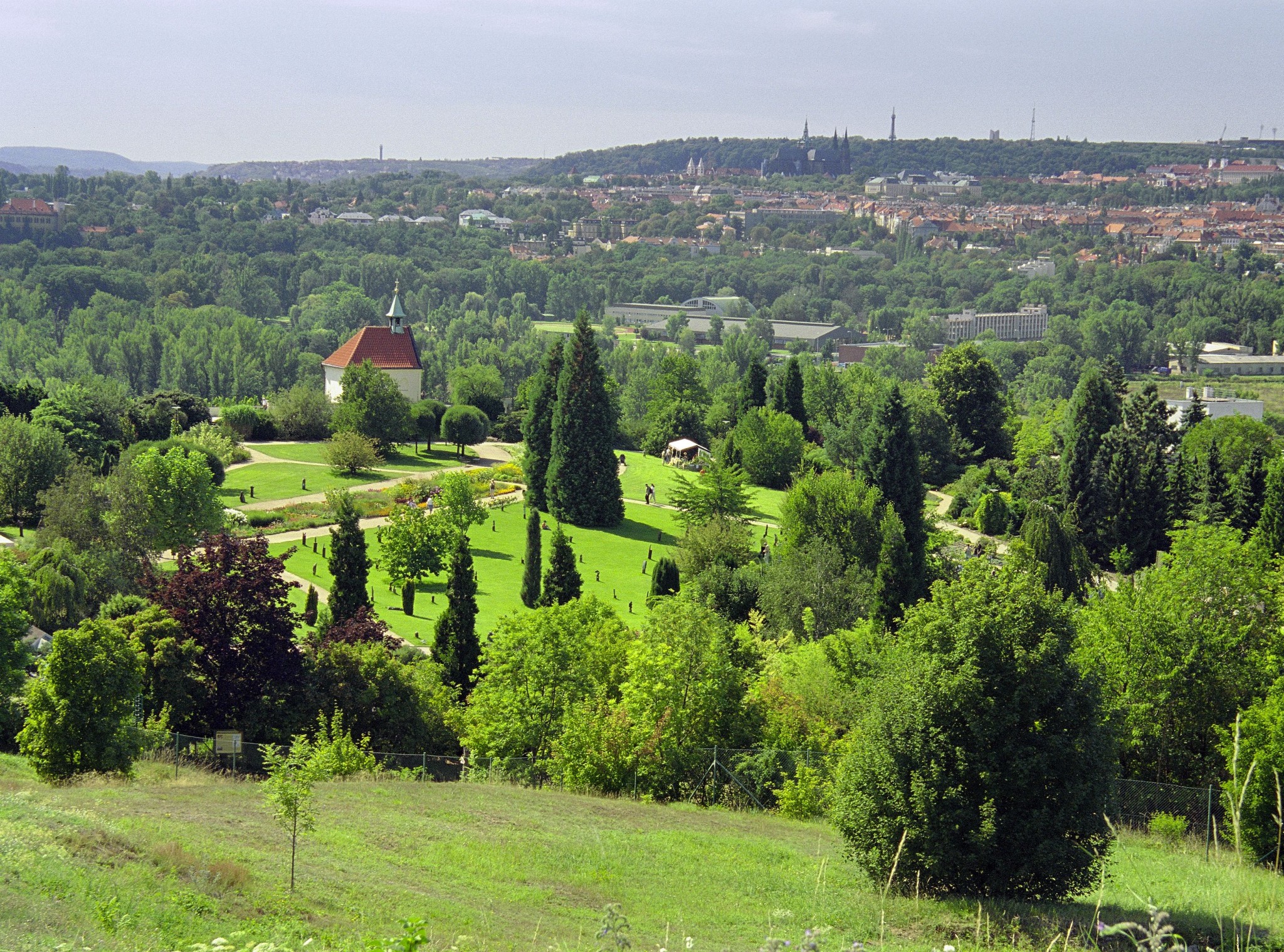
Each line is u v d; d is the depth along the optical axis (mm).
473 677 59500
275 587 48906
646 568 94125
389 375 150125
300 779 24375
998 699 28078
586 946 21734
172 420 132000
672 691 45250
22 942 16141
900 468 100188
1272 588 52312
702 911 26250
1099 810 28125
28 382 128750
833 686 51250
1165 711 45000
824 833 35875
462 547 61938
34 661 51438
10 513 93250
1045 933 24875
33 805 25047
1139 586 52312
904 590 71625
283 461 126875
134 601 59781
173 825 26500
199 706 46625
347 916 21922
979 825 27828
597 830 32656
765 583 76750
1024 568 32344
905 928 25656
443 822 32125
